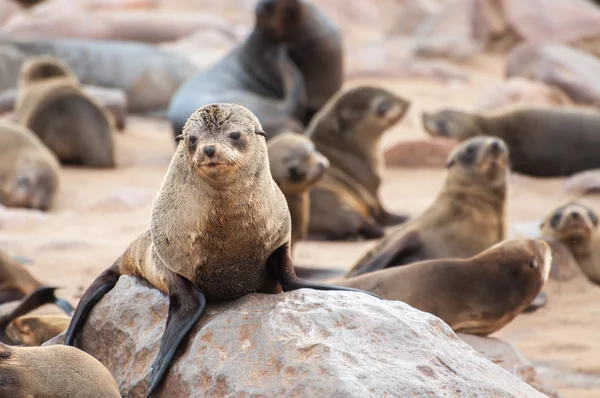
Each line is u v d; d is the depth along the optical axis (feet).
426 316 43.32
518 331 69.26
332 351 38.99
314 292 44.19
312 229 98.58
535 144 131.03
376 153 106.83
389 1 316.19
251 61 137.18
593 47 235.81
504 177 75.97
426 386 38.06
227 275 44.52
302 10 134.62
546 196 118.52
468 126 133.49
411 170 134.51
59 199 116.78
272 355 39.83
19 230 100.22
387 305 43.83
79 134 134.62
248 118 43.52
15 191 111.14
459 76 211.41
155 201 44.88
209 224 42.88
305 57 136.87
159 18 247.70
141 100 187.73
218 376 40.14
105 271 50.78
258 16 135.54
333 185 102.42
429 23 259.80
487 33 244.22
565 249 83.20
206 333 42.42
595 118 132.46
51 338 54.54
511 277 54.44
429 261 55.77
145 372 43.96
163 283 45.60
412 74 211.41
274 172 78.23
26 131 118.01
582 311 74.18
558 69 186.29
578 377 59.88
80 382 40.70
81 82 185.47
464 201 75.51
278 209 44.65
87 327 48.96
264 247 44.45
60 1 269.23
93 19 242.17
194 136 42.55
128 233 97.91
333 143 106.11
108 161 135.74
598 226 87.66
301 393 37.40
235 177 41.91
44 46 187.73
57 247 90.58
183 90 137.08
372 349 40.06
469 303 54.34
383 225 106.52
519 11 242.17
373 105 105.40
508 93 169.48
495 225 75.72
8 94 166.91
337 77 139.33
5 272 69.72
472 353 42.16
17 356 40.60
